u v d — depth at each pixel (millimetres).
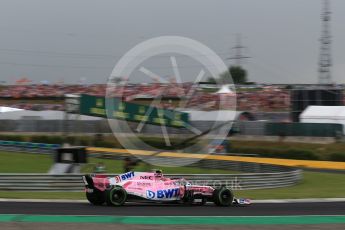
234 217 20516
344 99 101625
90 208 22359
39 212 20562
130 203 25141
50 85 167250
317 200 29688
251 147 77750
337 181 45844
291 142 83125
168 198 24234
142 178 24266
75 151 40062
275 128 89188
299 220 20266
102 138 81000
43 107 135250
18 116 105875
